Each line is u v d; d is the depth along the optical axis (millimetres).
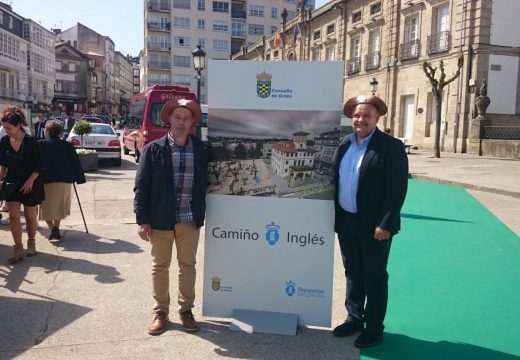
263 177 4035
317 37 42500
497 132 23750
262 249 4113
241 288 4180
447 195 11984
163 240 3918
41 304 4453
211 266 4195
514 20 24750
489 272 5805
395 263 6141
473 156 23172
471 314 4531
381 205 3668
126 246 6523
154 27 78438
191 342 3787
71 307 4398
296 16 46438
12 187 5527
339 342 3859
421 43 28281
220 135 4020
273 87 3924
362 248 3781
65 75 87812
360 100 3725
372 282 3756
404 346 3834
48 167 6566
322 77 3859
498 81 24891
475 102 24406
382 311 3803
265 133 3977
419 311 4590
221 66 3951
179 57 79188
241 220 4102
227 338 3867
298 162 3975
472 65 24781
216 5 79688
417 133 28766
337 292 5020
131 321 4133
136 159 19250
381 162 3615
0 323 4027
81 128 16750
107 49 105812
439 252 6672
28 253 5957
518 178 14461
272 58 54656
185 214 3898
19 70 60188
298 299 4117
